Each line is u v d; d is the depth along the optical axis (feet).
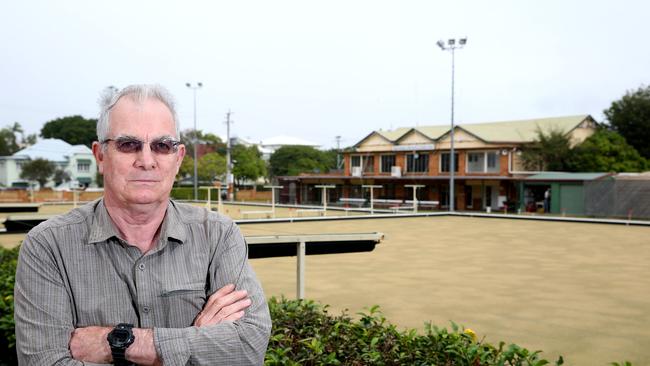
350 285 31.53
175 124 6.09
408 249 48.93
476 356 10.00
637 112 146.30
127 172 5.71
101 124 5.90
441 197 133.69
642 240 57.82
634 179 99.09
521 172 118.83
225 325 5.81
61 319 5.70
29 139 332.80
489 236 61.41
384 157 145.59
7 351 12.79
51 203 135.64
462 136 129.70
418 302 27.22
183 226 6.13
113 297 5.85
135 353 5.48
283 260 40.50
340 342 10.77
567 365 17.80
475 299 28.02
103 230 5.81
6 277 16.38
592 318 24.23
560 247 51.34
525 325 22.99
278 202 164.55
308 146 250.16
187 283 5.99
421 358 10.21
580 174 109.19
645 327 22.70
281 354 9.52
